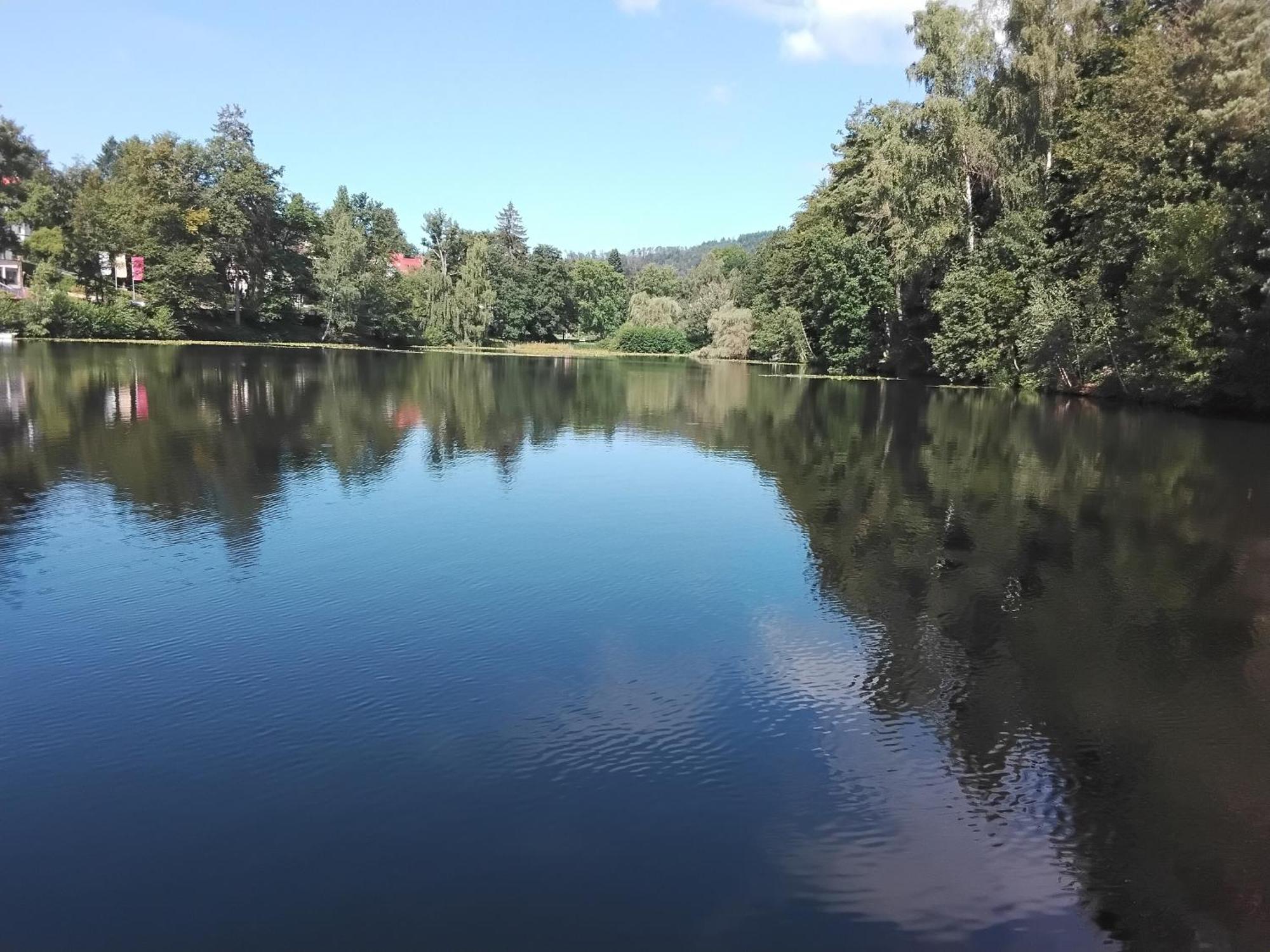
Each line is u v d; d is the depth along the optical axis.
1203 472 14.88
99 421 17.95
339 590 7.74
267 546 9.20
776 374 46.44
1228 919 3.65
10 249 52.62
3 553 8.73
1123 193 27.34
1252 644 6.93
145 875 3.73
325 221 70.44
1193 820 4.40
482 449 16.27
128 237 52.31
